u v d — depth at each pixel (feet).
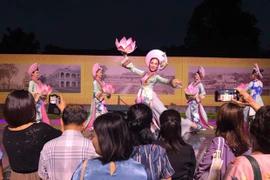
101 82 25.81
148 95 17.70
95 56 42.47
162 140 9.08
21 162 7.74
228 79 43.09
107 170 5.61
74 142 7.50
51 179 7.39
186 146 8.91
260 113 5.32
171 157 8.67
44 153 7.45
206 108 43.27
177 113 9.02
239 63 43.01
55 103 10.34
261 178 4.88
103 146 5.70
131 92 42.75
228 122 8.03
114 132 5.74
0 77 41.93
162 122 8.89
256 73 27.27
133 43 18.63
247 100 8.08
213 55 73.46
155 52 18.08
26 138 7.68
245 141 7.93
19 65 42.11
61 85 42.50
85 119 7.95
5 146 7.84
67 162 7.34
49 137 7.95
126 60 18.60
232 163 5.18
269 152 5.22
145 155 6.86
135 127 7.14
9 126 8.00
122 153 5.70
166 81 17.57
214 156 7.91
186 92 28.71
